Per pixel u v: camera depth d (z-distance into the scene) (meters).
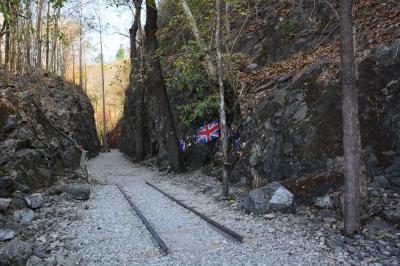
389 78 8.93
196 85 16.06
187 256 5.98
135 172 19.44
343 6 6.57
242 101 14.13
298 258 5.73
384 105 8.77
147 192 12.20
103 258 6.03
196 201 10.45
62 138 17.83
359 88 9.26
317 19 14.95
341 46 6.67
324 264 5.50
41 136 13.42
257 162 11.38
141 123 26.78
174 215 8.80
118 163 26.83
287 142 10.37
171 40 20.59
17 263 5.73
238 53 16.88
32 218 8.44
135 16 18.58
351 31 6.60
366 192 7.33
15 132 11.41
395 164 8.12
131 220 8.43
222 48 17.36
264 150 11.25
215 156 15.53
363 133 8.87
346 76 6.61
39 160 12.10
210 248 6.41
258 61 16.20
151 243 6.77
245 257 5.84
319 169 9.22
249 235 6.97
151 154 26.19
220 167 14.65
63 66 39.94
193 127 17.86
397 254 5.70
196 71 15.85
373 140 8.68
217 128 16.16
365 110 9.02
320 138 9.58
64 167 15.17
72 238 7.09
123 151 41.44
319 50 13.13
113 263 5.80
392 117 8.52
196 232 7.39
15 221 8.16
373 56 9.46
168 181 14.83
